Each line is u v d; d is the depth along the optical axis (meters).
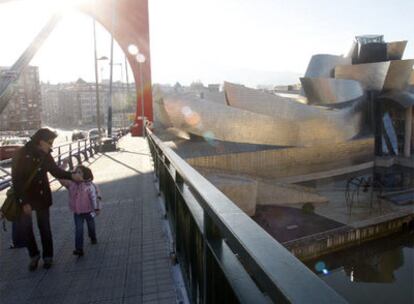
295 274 0.96
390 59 73.88
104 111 142.62
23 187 4.33
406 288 22.06
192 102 33.06
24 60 20.62
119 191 10.12
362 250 26.97
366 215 30.53
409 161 57.00
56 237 6.06
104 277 4.28
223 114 34.75
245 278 1.57
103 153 22.81
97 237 5.88
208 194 2.01
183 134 35.25
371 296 21.34
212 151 31.97
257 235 1.29
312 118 42.19
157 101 36.16
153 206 7.95
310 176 41.09
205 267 2.23
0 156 24.23
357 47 76.50
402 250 27.59
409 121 61.00
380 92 59.00
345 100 53.88
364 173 50.81
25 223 4.52
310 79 53.31
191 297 3.28
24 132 114.31
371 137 52.25
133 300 3.66
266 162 36.00
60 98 147.75
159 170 8.84
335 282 23.19
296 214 29.20
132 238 5.73
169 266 4.43
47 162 4.46
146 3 44.25
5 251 5.35
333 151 45.41
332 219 29.03
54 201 9.05
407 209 32.84
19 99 121.25
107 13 43.78
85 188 5.17
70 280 4.24
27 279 4.33
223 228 1.51
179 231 4.25
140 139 37.00
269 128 37.78
